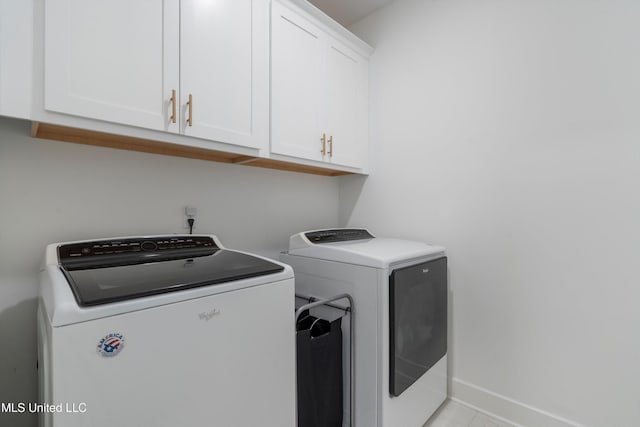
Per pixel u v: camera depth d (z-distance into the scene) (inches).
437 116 75.1
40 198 46.0
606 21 53.1
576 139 56.3
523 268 62.7
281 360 41.4
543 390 60.3
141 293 29.4
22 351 44.6
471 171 69.6
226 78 52.0
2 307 43.3
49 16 35.3
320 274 62.7
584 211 55.6
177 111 46.0
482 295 68.2
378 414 52.9
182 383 31.5
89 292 28.2
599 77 53.9
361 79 84.5
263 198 76.0
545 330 60.1
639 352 50.9
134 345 28.4
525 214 62.3
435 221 75.7
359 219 91.7
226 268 39.8
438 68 74.8
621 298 52.3
